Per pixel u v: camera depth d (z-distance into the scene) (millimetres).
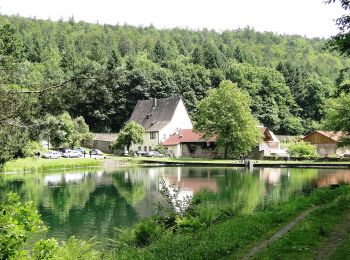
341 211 18750
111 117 124000
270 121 133250
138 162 79000
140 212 28984
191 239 15281
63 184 45531
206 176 52781
